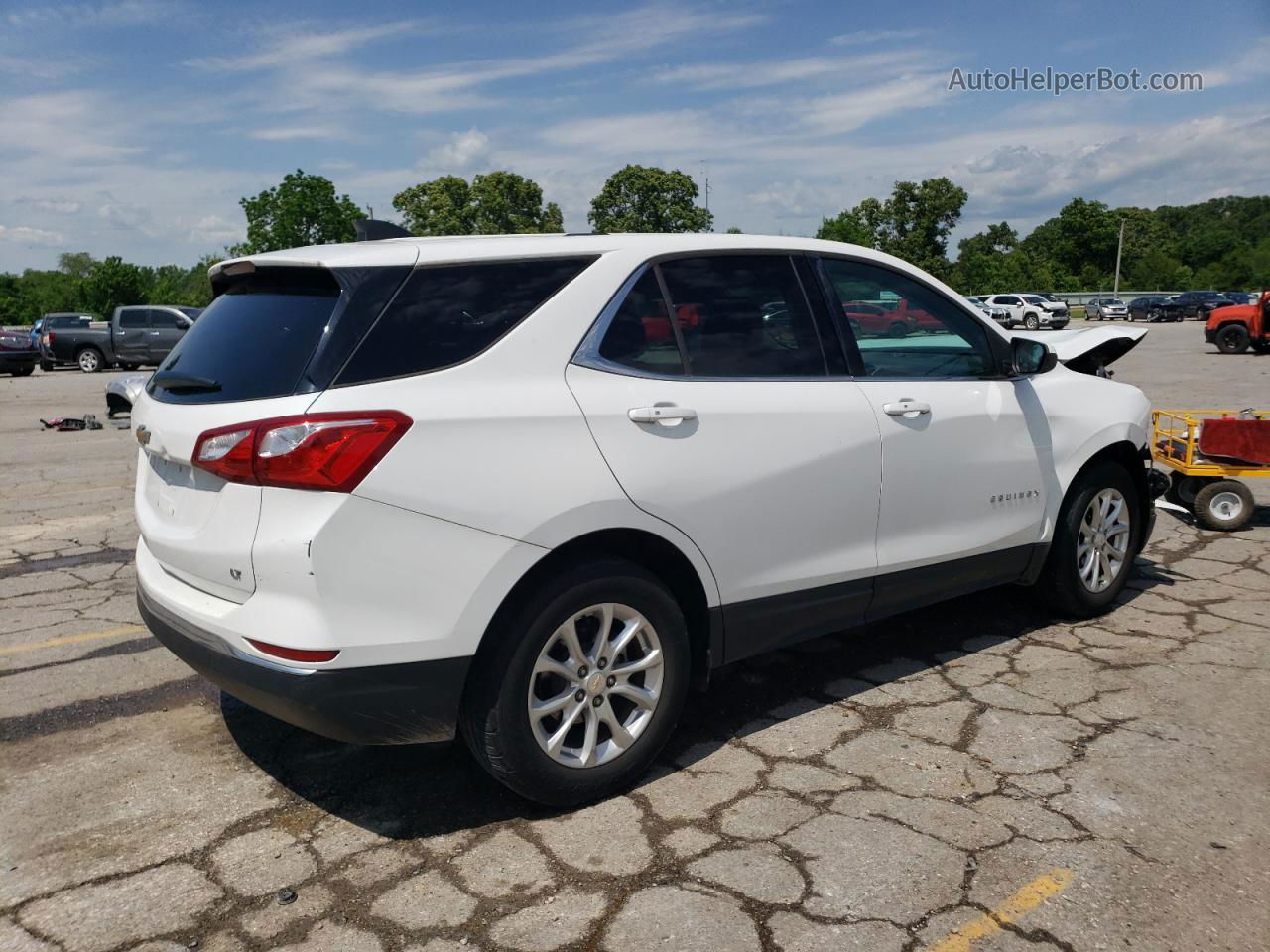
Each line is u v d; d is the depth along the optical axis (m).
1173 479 6.86
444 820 3.05
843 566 3.66
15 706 3.97
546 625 2.92
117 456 10.91
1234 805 3.05
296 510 2.63
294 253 3.05
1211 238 113.38
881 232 62.12
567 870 2.77
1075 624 4.73
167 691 4.12
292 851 2.89
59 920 2.58
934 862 2.77
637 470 3.06
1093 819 2.98
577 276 3.13
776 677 4.16
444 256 2.96
